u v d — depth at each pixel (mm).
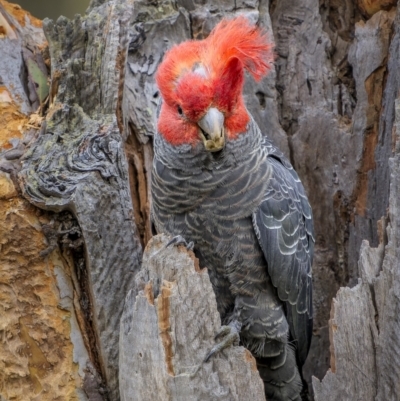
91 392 7133
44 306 7102
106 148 7168
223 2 8828
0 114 7723
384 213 8281
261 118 8742
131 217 7340
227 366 5773
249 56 6547
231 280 7199
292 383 7863
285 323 7461
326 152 8680
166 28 8758
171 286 5684
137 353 5863
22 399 7062
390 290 6199
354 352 6312
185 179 6859
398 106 6465
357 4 8703
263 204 7000
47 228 7039
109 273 7180
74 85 7496
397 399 6195
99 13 7879
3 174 7027
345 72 8789
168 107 6750
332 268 8859
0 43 8281
